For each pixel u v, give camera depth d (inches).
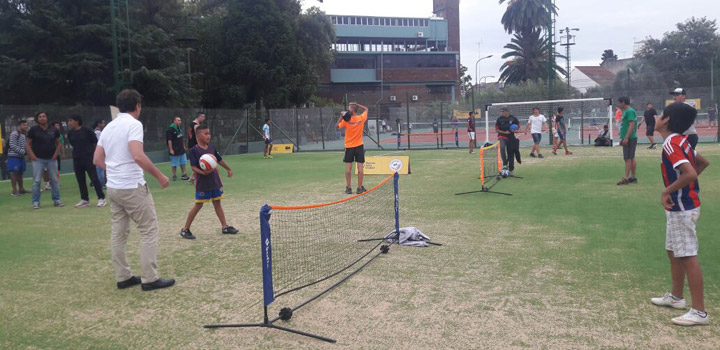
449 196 413.4
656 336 148.4
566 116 1116.5
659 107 1079.0
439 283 201.0
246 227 315.6
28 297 197.0
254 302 186.7
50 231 315.9
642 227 282.0
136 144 193.8
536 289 190.7
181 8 1349.7
